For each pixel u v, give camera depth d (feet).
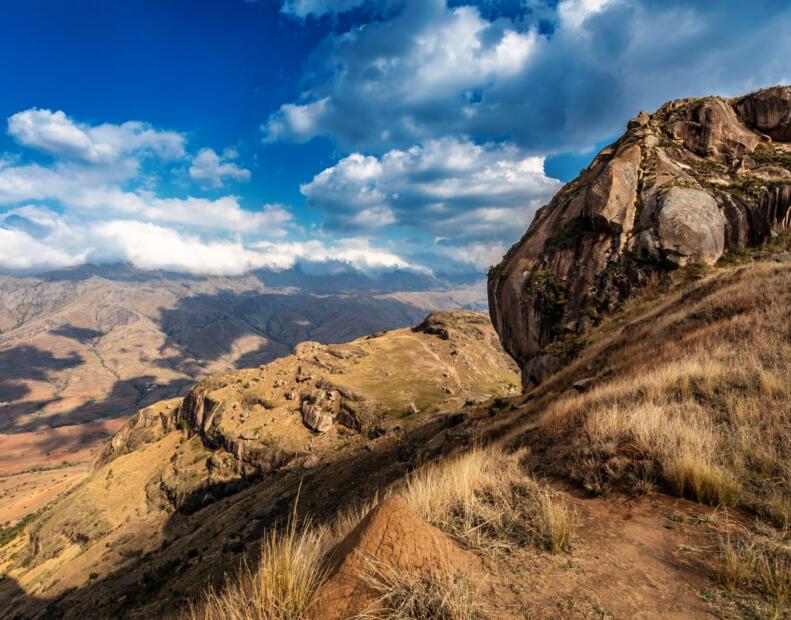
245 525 173.68
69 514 384.06
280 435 315.99
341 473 167.53
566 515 14.01
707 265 72.90
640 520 14.05
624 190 85.20
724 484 14.70
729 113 99.66
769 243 75.77
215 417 395.14
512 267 96.53
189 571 153.89
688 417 21.29
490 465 21.89
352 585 8.13
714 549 11.61
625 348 53.83
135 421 579.07
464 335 579.07
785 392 21.72
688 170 89.86
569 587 9.87
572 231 91.56
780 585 9.03
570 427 27.71
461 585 8.65
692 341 39.96
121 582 200.54
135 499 380.99
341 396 325.42
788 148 92.02
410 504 14.80
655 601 9.18
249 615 7.97
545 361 79.15
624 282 78.13
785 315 36.01
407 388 339.98
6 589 323.98
